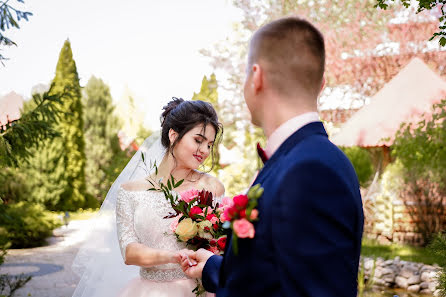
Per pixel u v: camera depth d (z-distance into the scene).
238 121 11.98
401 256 7.18
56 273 6.88
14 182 12.92
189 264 1.70
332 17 11.45
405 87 9.24
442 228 8.14
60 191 14.70
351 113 12.06
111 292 2.60
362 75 11.88
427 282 5.74
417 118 8.61
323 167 1.01
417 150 6.99
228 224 1.10
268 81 1.18
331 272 0.94
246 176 10.82
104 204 2.71
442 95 8.91
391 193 8.70
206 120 2.28
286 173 1.02
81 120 15.88
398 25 11.86
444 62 12.13
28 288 5.93
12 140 4.78
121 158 15.16
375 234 8.73
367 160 11.86
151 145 2.70
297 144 1.11
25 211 9.58
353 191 1.07
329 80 11.73
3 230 7.99
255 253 1.05
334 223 0.98
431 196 8.28
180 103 2.43
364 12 11.44
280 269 0.97
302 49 1.15
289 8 11.38
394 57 11.86
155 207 2.28
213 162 2.42
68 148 15.52
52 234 10.28
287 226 0.97
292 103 1.16
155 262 2.06
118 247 2.65
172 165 2.39
